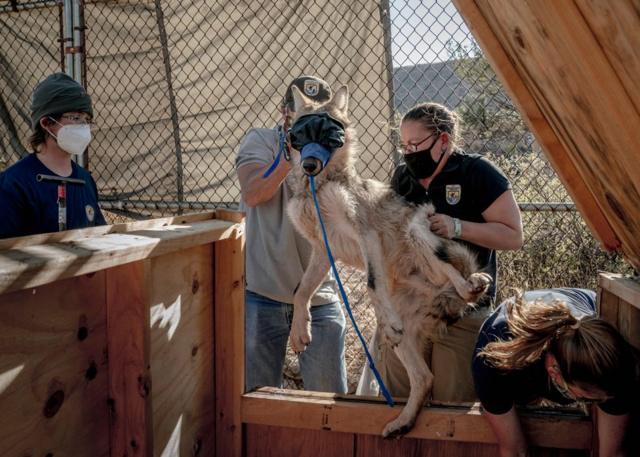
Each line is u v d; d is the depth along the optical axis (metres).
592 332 1.87
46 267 1.25
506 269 4.78
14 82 5.96
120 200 4.92
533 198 4.83
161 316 1.89
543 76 1.59
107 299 1.71
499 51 1.83
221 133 5.63
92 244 1.52
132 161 5.78
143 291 1.68
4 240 1.36
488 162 2.84
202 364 2.23
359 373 4.49
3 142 6.11
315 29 5.17
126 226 1.82
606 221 2.09
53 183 2.78
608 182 1.67
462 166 2.83
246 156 3.30
